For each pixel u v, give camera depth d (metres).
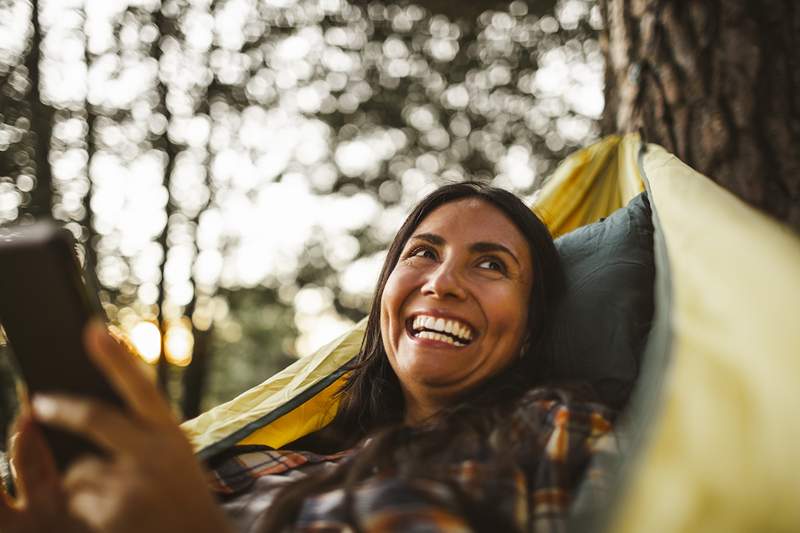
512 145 7.51
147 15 6.27
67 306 0.74
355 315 9.35
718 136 1.69
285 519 0.96
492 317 1.31
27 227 0.77
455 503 0.84
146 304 6.95
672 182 1.42
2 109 5.59
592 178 1.84
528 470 1.01
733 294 0.97
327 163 8.09
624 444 0.91
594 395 1.12
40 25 5.54
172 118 6.71
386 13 6.74
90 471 0.74
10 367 4.57
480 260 1.36
